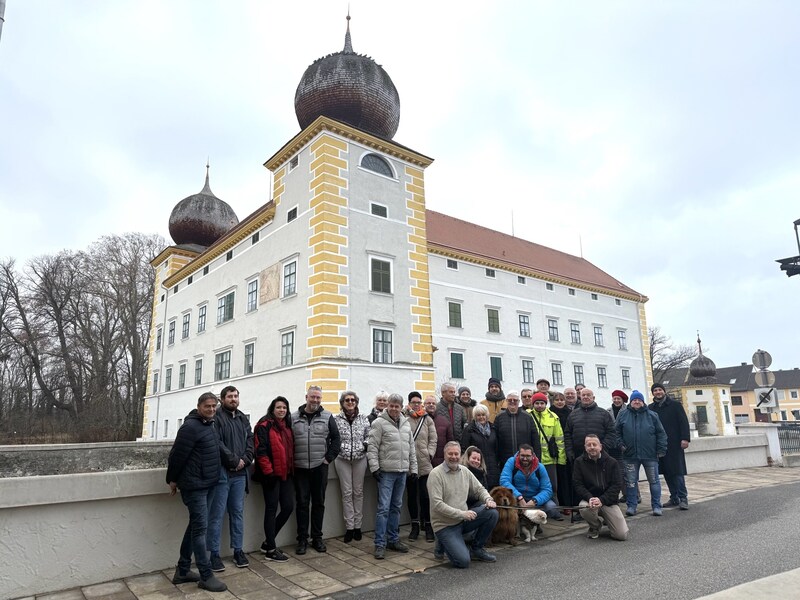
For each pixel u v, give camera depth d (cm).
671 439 934
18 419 4247
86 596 566
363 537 798
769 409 1423
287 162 2197
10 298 4506
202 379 2733
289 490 707
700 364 4791
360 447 775
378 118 2194
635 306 4353
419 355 2047
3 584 553
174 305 3275
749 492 1047
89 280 4622
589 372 3766
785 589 462
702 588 517
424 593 552
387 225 2077
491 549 718
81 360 4522
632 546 691
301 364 1880
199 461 595
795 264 1406
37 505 577
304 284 1952
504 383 3192
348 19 2327
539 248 4222
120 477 629
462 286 3139
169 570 650
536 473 797
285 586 589
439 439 814
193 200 3581
